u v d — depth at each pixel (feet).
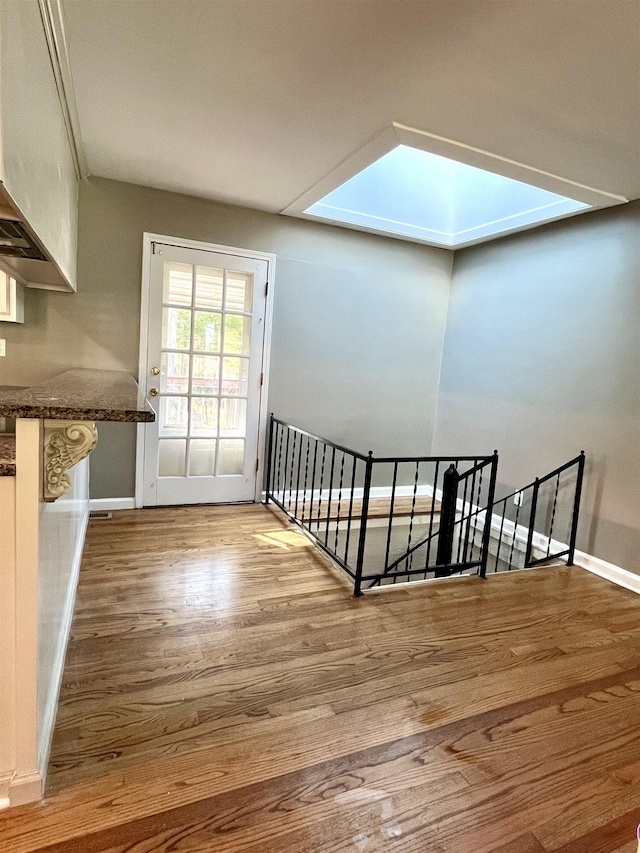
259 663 6.48
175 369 12.09
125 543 10.08
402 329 14.90
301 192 10.89
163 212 11.37
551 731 5.61
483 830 4.34
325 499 14.44
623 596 9.43
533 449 12.50
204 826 4.19
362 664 6.62
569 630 7.97
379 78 6.50
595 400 10.88
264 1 5.19
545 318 12.16
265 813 4.35
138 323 11.45
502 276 13.48
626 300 10.24
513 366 13.10
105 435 11.64
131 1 5.29
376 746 5.20
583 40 5.51
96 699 5.60
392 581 13.58
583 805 4.66
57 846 3.94
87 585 8.25
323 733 5.32
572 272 11.46
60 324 10.73
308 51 6.04
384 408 14.99
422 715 5.72
